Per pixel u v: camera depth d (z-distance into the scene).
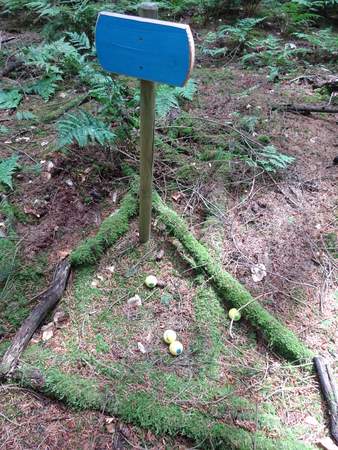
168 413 1.83
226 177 3.04
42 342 2.13
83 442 1.77
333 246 2.66
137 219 2.76
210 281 2.40
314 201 2.96
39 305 2.25
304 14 5.13
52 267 2.49
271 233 2.72
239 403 1.89
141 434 1.80
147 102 1.96
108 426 1.82
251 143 3.33
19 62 4.31
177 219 2.65
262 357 2.11
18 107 3.78
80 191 2.90
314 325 2.24
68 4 4.97
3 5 5.61
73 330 2.19
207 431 1.78
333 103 3.92
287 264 2.54
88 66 3.61
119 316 2.26
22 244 2.58
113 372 1.99
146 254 2.57
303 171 3.18
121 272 2.48
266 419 1.84
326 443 1.75
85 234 2.69
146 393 1.92
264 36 5.28
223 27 5.20
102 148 3.12
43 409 1.89
